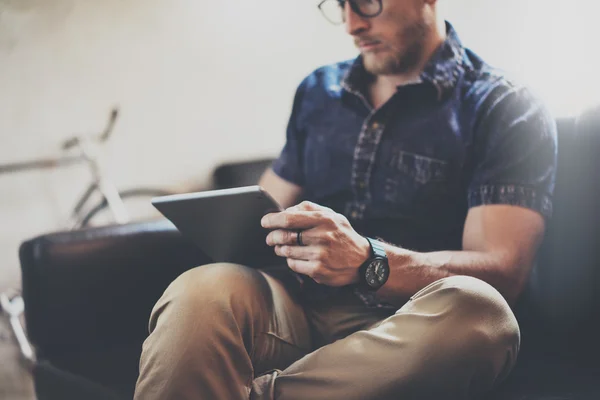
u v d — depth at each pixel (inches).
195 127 130.9
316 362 38.7
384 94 56.7
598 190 52.0
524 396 41.9
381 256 43.9
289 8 134.9
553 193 54.6
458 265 47.3
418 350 37.0
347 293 51.6
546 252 54.9
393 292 45.8
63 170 122.4
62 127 120.5
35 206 120.4
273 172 63.0
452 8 124.1
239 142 134.9
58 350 54.2
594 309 52.0
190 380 37.2
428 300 38.8
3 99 116.0
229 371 38.2
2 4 114.7
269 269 54.2
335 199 58.3
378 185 55.2
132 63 125.0
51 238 54.6
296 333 47.3
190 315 38.6
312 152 59.1
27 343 106.6
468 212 51.8
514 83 53.0
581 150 53.2
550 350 50.6
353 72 57.5
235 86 133.1
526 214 49.7
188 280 40.5
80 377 51.8
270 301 44.4
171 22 127.3
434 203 53.5
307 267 42.4
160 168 128.6
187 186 131.3
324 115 58.7
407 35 54.2
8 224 118.3
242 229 44.3
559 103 111.0
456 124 53.3
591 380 44.3
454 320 37.5
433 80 53.6
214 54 131.0
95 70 122.2
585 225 52.6
